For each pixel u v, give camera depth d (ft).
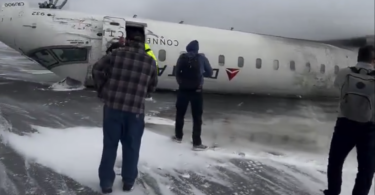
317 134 26.14
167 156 17.76
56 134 19.47
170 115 27.78
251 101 39.24
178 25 39.45
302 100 43.55
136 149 13.08
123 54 12.49
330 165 14.15
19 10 35.96
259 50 41.34
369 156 13.17
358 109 12.82
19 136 18.56
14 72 46.47
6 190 12.97
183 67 18.69
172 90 38.91
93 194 13.16
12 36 35.55
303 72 43.55
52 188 13.41
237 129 25.66
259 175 16.60
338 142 13.57
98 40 35.40
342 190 15.49
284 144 22.61
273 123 29.01
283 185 15.69
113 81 12.44
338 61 45.96
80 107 27.30
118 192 13.43
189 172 16.19
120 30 35.37
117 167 15.53
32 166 15.11
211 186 14.98
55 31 34.86
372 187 15.98
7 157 15.79
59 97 30.71
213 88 40.68
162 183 14.76
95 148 17.62
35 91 32.86
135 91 12.47
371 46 13.09
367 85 12.76
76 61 35.29
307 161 19.13
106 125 12.59
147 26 37.37
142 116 12.83
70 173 14.73
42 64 36.35
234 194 14.40
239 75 40.27
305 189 15.42
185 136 21.72
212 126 25.89
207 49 38.78
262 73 41.27
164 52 36.73
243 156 18.98
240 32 42.52
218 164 17.48
